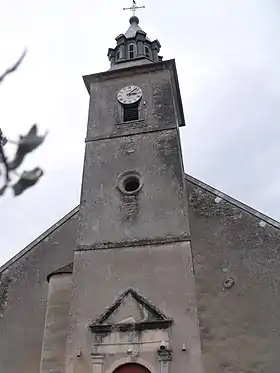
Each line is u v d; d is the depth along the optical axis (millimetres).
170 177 13453
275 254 12727
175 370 10156
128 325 10867
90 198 13562
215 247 13328
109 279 11836
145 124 14930
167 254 11930
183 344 10445
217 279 12805
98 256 12320
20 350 12781
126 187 13828
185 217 12531
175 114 15141
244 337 11789
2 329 13227
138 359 10430
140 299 11195
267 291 12250
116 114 15531
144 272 11758
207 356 11727
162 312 10984
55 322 12188
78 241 12734
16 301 13688
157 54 20016
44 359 11703
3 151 2242
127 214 12977
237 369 11406
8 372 12438
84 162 14469
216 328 12078
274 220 13281
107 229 12805
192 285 11258
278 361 11266
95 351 10727
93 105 16031
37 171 2311
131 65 17891
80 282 11945
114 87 16391
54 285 12836
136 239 12414
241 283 12578
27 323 13234
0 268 14375
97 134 15094
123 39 19844
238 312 12164
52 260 14352
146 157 14094
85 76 16766
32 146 2252
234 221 13625
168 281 11461
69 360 10727
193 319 10750
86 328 11125
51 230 14977
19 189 2256
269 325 11781
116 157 14336
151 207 12961
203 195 14383
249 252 12984
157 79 16172
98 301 11523
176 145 14148
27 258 14508
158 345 10508
